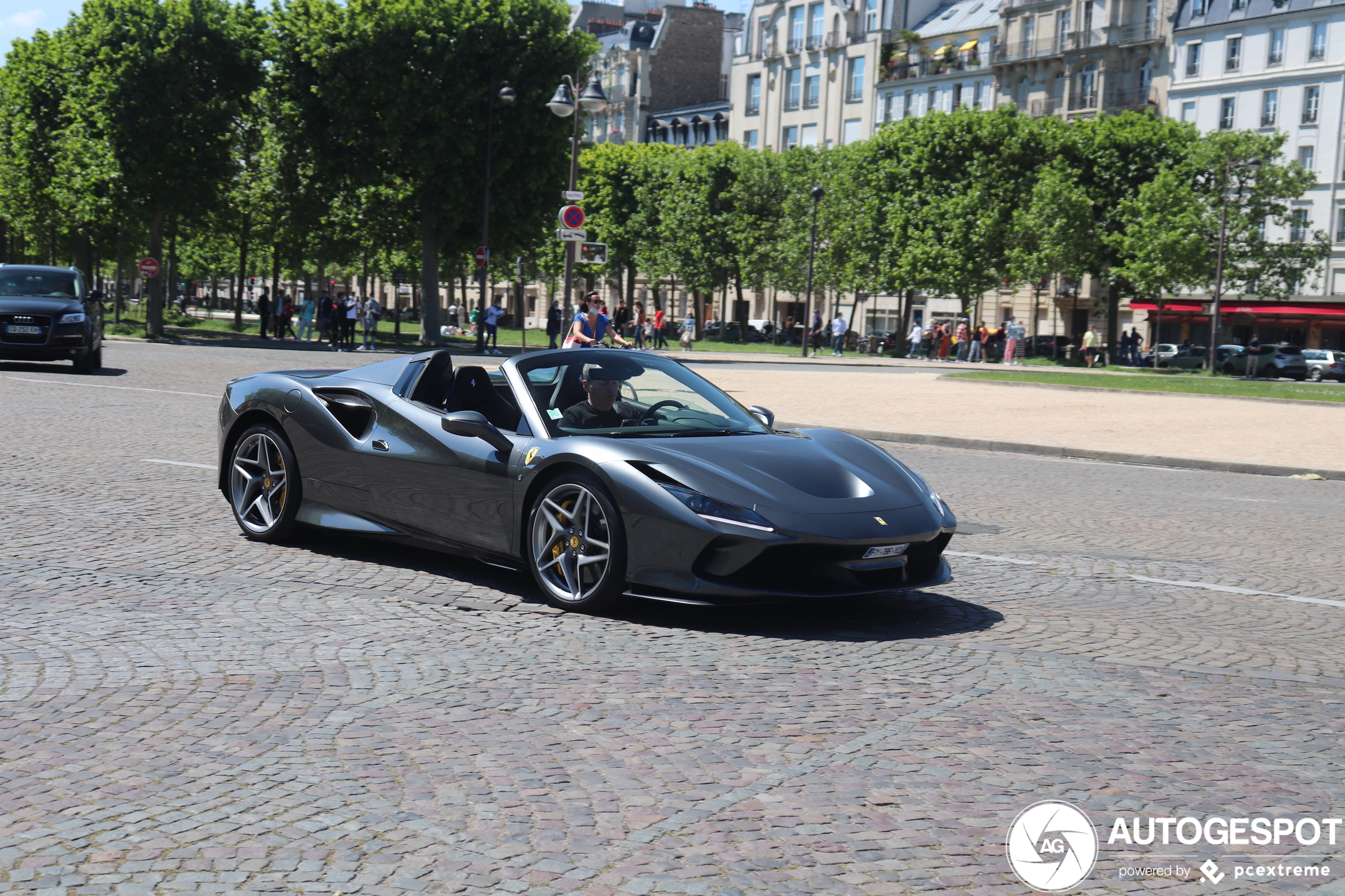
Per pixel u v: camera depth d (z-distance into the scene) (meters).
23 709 4.00
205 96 38.88
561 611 5.64
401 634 5.13
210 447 11.16
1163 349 56.72
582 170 68.69
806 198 61.50
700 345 58.22
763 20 86.44
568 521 5.67
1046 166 51.84
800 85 83.88
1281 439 16.39
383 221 42.09
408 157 39.34
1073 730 4.10
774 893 2.83
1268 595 6.60
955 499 10.13
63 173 38.44
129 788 3.37
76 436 11.48
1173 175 50.03
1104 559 7.55
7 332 18.70
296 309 52.03
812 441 6.13
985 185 53.25
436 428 6.18
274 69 40.62
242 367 23.36
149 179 37.16
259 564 6.44
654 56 97.25
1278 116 62.25
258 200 45.81
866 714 4.21
